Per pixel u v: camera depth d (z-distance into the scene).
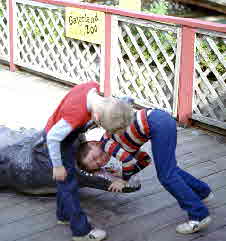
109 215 3.88
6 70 7.70
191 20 5.37
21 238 3.57
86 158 3.66
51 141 3.18
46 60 7.26
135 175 3.88
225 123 5.31
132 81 6.17
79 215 3.46
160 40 5.85
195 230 3.59
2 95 6.52
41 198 4.13
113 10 6.04
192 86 5.50
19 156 4.08
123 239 3.56
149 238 3.58
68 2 6.49
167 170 3.46
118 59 6.29
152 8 8.30
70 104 3.17
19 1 7.18
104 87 6.45
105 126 3.14
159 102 5.96
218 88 5.42
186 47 5.44
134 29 6.14
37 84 7.02
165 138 3.38
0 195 4.20
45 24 6.98
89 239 3.50
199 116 5.53
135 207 3.99
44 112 5.96
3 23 7.61
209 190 3.95
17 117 5.77
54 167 3.24
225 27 5.06
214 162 4.81
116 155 3.52
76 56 6.86
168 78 5.80
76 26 6.49
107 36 6.22
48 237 3.59
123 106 3.12
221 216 3.86
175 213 3.91
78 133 3.41
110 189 3.73
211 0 9.09
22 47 7.44
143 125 3.39
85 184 3.91
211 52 5.43
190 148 5.11
